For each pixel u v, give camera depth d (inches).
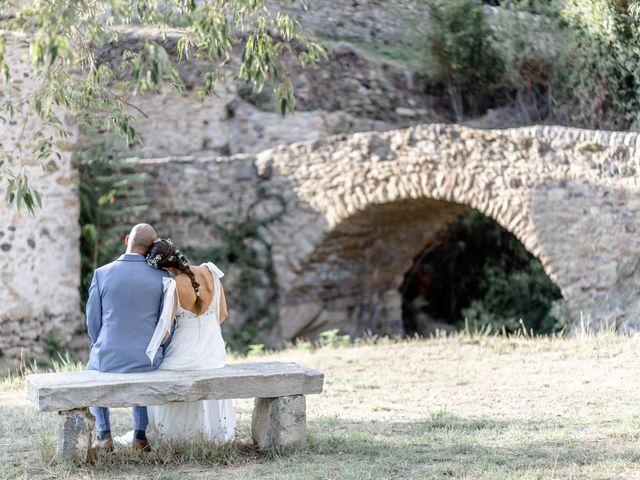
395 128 742.5
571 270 538.0
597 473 208.7
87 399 219.9
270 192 669.3
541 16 678.5
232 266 675.4
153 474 220.2
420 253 810.2
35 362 507.2
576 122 640.4
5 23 249.9
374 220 656.4
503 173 567.2
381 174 622.2
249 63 280.1
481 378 378.0
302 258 660.1
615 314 504.7
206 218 674.8
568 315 553.9
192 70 719.1
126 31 457.4
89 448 229.3
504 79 718.5
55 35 214.8
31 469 225.6
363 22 756.0
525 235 556.1
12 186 265.1
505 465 220.2
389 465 225.6
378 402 331.6
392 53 761.0
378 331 728.3
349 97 732.7
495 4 748.0
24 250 544.7
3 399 361.4
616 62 595.5
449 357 440.1
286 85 287.9
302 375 241.8
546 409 304.3
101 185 634.2
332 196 644.1
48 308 557.6
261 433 245.0
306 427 266.5
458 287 817.5
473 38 721.0
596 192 528.1
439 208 664.4
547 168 549.6
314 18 731.4
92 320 242.4
